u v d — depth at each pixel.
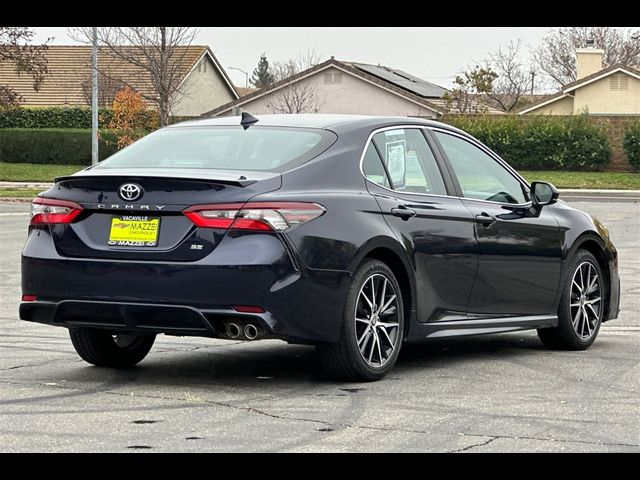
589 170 49.19
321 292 6.65
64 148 51.19
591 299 8.79
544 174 47.56
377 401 6.45
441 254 7.49
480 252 7.78
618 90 62.16
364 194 7.10
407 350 8.51
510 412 6.19
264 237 6.48
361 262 6.92
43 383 6.94
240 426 5.75
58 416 5.96
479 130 49.72
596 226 8.88
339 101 60.69
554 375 7.41
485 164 8.26
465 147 8.17
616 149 49.41
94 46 37.16
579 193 39.34
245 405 6.30
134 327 6.66
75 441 5.39
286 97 59.28
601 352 8.48
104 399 6.44
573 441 5.52
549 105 64.81
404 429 5.73
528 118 49.75
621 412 6.22
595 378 7.31
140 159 7.25
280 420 5.91
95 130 37.09
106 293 6.64
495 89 83.38
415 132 7.80
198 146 7.27
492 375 7.39
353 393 6.68
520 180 8.48
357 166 7.18
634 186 42.91
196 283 6.45
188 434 5.56
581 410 6.26
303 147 7.09
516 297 8.12
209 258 6.45
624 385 7.07
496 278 7.94
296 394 6.64
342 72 60.44
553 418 6.04
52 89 62.25
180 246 6.52
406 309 7.32
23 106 61.03
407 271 7.24
